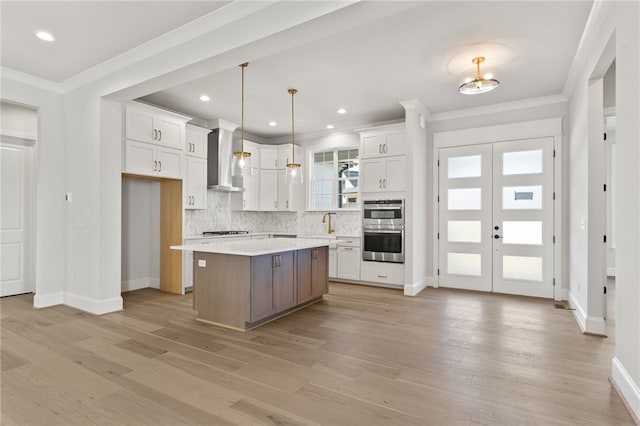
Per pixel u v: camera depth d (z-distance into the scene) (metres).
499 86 4.35
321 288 4.60
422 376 2.46
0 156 4.68
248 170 4.59
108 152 3.97
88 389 2.25
